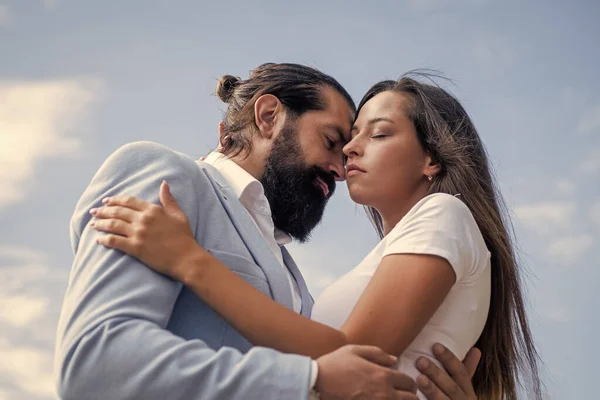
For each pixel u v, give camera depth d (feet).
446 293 6.08
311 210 7.83
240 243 6.43
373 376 5.41
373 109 7.19
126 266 5.67
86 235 5.92
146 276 5.66
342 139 7.84
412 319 5.89
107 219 5.85
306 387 5.27
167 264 5.71
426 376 6.10
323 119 7.79
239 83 8.34
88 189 6.27
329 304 6.43
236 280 5.76
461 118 7.32
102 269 5.65
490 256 6.58
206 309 6.07
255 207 7.19
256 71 8.23
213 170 7.00
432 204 6.39
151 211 5.84
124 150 6.39
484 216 6.92
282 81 7.91
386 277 6.02
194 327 6.03
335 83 8.09
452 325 6.31
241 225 6.59
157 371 5.24
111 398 5.26
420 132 7.07
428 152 7.07
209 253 6.12
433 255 6.07
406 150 7.02
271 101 7.83
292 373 5.30
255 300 5.70
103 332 5.35
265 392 5.23
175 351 5.32
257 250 6.51
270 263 6.49
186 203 6.17
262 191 7.23
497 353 6.99
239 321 5.64
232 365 5.33
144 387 5.23
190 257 5.74
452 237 6.18
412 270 6.01
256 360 5.34
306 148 7.72
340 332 5.76
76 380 5.31
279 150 7.71
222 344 6.00
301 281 7.57
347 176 7.18
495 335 6.97
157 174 6.21
